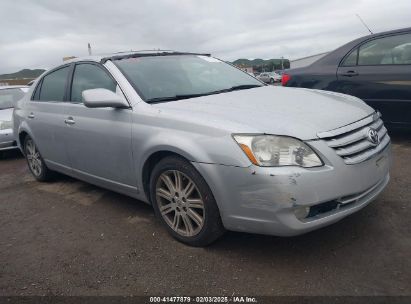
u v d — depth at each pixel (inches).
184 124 117.9
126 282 109.5
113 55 161.0
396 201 142.8
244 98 134.9
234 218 109.7
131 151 135.3
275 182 100.1
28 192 199.6
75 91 168.7
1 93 338.6
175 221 128.2
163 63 160.4
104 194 182.9
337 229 126.6
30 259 128.0
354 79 224.8
